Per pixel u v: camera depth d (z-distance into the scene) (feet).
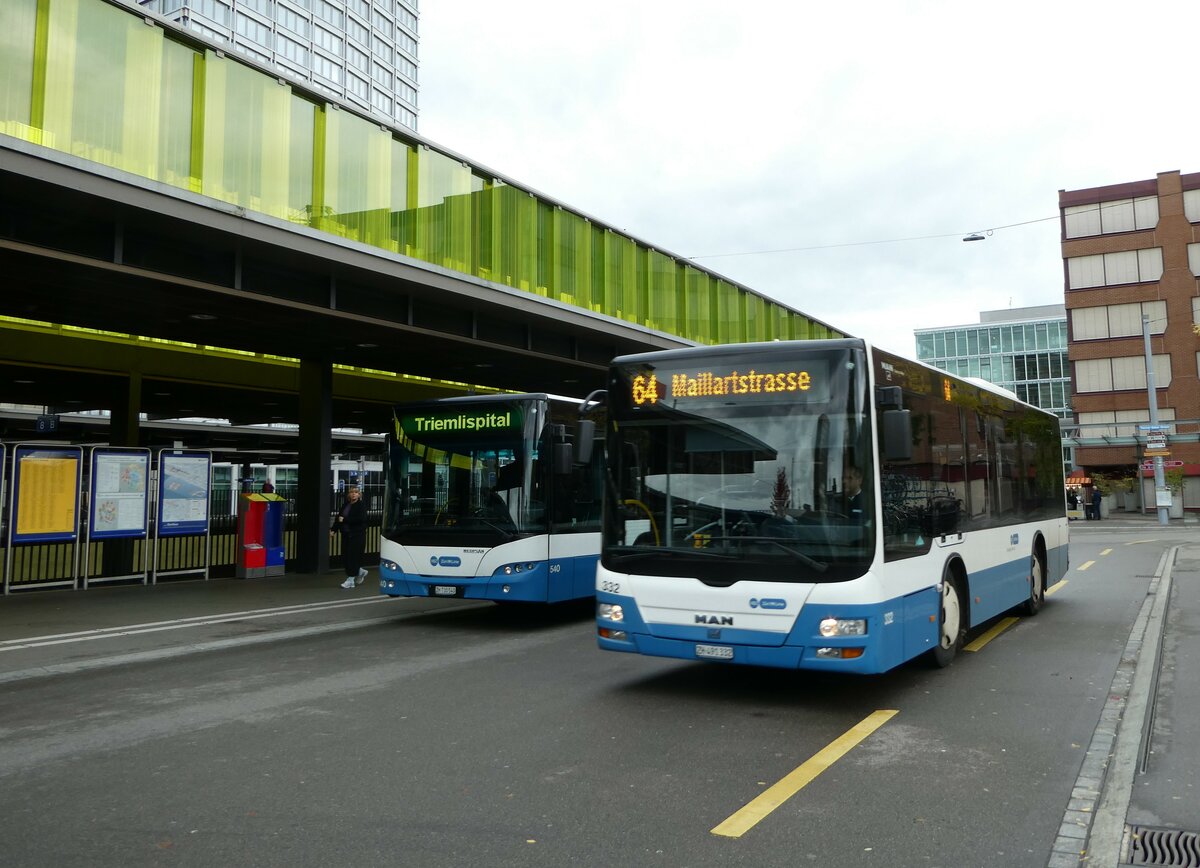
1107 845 14.28
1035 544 40.68
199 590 54.03
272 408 97.50
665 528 24.90
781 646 23.12
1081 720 22.38
